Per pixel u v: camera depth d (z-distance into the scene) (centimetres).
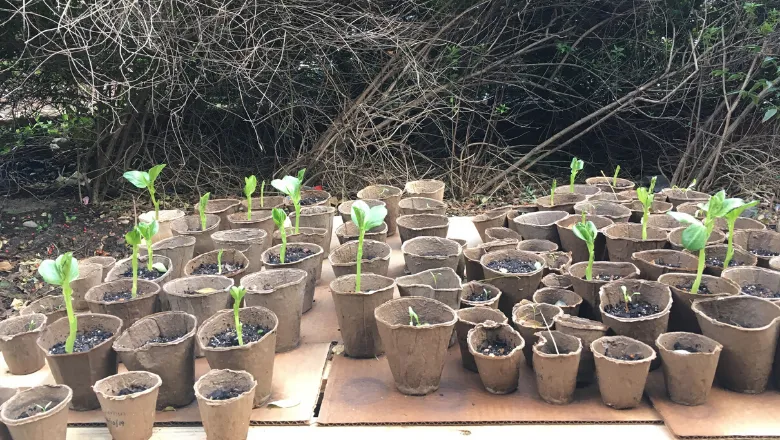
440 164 498
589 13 472
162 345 155
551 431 149
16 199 440
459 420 154
